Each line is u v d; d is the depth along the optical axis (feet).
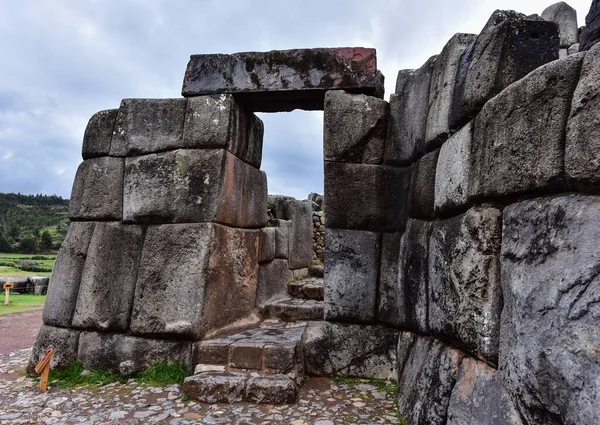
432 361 9.38
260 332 15.16
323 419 10.23
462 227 8.00
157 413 10.74
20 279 43.55
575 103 5.44
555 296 5.37
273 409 10.91
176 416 10.52
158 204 14.43
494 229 7.45
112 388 12.75
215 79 14.87
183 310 13.62
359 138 13.56
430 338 10.22
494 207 7.54
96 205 15.15
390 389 12.13
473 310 7.51
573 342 4.95
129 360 13.74
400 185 13.38
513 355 6.25
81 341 14.30
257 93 14.74
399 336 12.68
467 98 8.52
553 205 5.78
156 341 13.75
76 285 14.84
